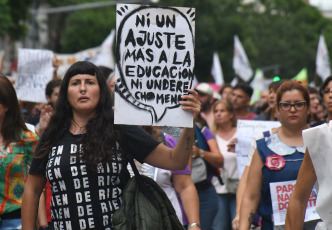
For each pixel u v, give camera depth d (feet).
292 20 334.85
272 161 22.00
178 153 18.19
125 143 18.39
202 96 38.60
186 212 21.93
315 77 68.95
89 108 18.51
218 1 230.48
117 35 17.71
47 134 18.74
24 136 23.54
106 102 18.81
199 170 29.22
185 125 17.81
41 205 24.97
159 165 18.54
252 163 22.45
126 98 17.69
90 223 17.71
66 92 18.88
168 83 17.84
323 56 68.90
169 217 18.38
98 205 17.76
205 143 30.45
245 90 41.73
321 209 16.47
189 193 22.11
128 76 17.71
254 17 337.31
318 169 16.55
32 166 19.02
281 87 22.49
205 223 29.45
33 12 117.80
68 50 187.52
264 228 22.63
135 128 18.61
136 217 17.53
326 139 16.31
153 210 17.89
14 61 126.31
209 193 29.55
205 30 226.17
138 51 17.78
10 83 23.59
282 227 21.97
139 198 17.95
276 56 311.06
